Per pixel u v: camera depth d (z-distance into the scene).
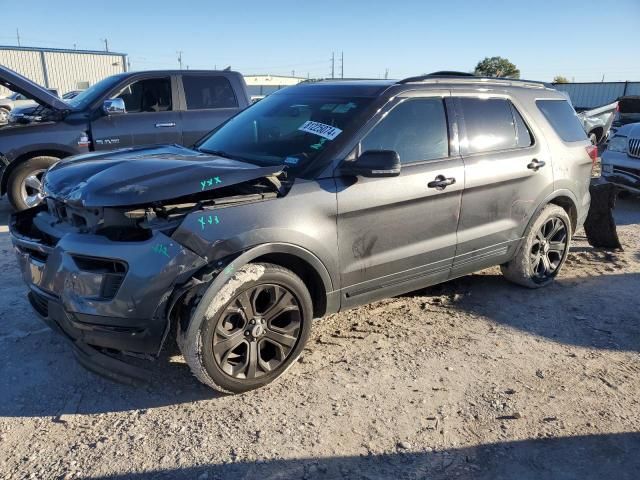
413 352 3.90
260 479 2.64
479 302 4.82
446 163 4.07
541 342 4.11
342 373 3.60
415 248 3.97
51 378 3.46
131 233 3.04
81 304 2.97
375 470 2.73
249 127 4.29
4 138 7.16
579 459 2.85
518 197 4.64
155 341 3.03
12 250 5.95
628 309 4.73
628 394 3.45
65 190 3.26
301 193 3.37
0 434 2.92
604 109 14.95
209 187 3.10
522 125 4.76
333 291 3.61
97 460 2.75
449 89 4.25
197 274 3.02
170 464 2.73
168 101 8.05
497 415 3.19
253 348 3.29
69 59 35.12
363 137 3.69
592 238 6.45
